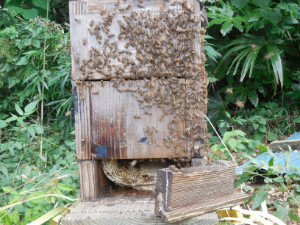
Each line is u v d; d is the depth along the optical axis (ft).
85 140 4.03
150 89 3.97
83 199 4.04
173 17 3.93
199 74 3.96
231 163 3.87
